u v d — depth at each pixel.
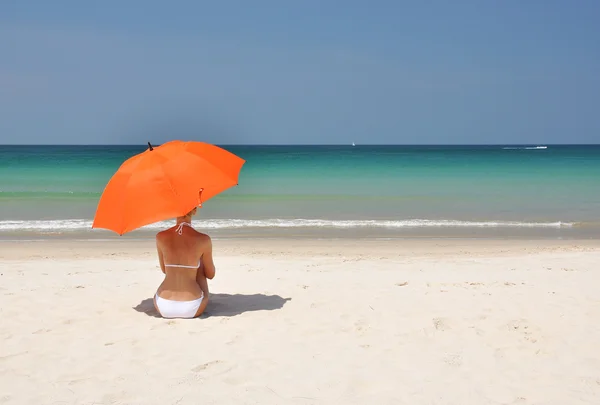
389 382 4.36
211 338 5.34
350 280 8.09
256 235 13.88
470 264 9.80
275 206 19.44
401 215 17.45
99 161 46.03
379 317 6.00
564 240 13.41
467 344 5.18
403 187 25.62
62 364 4.73
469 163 43.59
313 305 6.50
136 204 5.36
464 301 6.62
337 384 4.32
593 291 7.17
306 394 4.15
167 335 5.43
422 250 11.87
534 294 6.98
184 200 5.34
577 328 5.59
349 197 21.88
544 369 4.62
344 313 6.16
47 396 4.13
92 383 4.35
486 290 7.24
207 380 4.39
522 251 11.73
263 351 5.00
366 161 47.41
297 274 8.61
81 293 7.21
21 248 11.91
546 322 5.78
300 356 4.88
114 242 12.81
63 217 16.58
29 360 4.83
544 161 46.69
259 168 37.94
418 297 6.84
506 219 16.66
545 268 9.25
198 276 6.18
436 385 4.31
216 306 6.53
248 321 5.87
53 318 6.03
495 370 4.59
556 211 18.31
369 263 9.94
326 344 5.18
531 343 5.19
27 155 62.62
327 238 13.48
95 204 19.41
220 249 11.83
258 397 4.10
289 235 13.90
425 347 5.11
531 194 22.88
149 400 4.06
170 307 5.97
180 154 5.71
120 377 4.46
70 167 37.94
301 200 20.98
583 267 9.33
